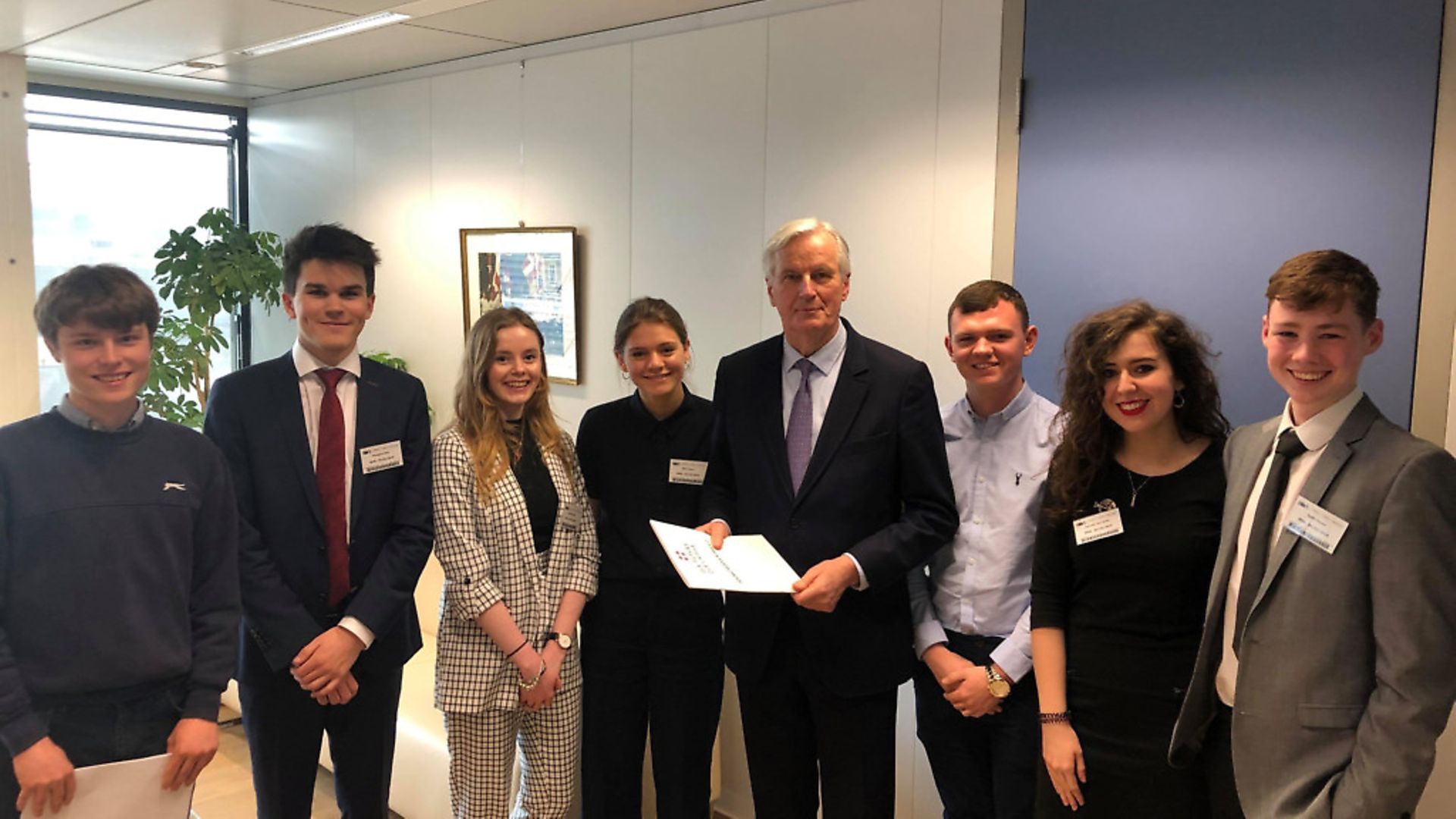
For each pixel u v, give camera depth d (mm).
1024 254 2795
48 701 1741
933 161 2969
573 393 4156
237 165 5820
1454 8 2080
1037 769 2033
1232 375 2443
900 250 3068
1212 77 2428
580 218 4031
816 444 2129
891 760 2213
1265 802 1584
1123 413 1791
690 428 2494
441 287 4715
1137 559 1777
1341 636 1528
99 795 1743
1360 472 1530
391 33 3959
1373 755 1461
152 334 1848
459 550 2303
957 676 2072
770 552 2100
